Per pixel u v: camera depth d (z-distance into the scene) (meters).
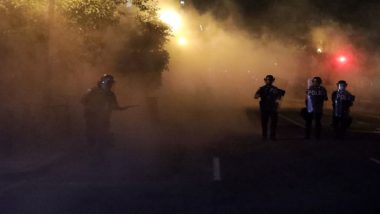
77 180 12.52
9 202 10.32
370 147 17.77
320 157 15.72
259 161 15.09
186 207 9.86
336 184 11.90
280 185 11.82
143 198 10.64
